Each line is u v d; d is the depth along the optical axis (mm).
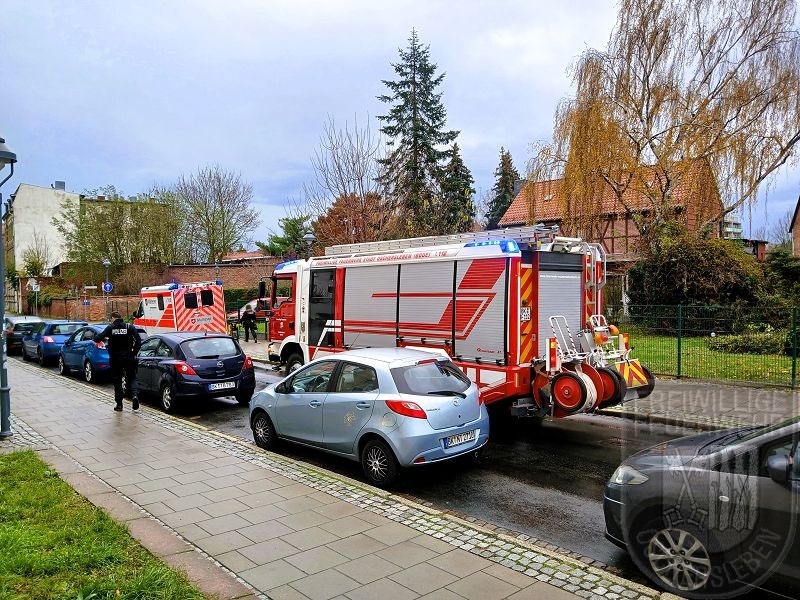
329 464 7566
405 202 28000
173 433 8828
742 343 12477
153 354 11648
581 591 3988
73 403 11461
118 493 5992
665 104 20844
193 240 43312
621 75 21250
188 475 6695
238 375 11398
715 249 20031
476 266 8891
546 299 8836
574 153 20781
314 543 4785
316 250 24844
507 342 8469
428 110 33594
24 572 4137
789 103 19297
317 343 12078
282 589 3994
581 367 8430
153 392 11367
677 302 20328
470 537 4926
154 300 21703
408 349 7570
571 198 21156
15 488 6070
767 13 19781
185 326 20641
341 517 5379
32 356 20109
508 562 4441
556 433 9164
